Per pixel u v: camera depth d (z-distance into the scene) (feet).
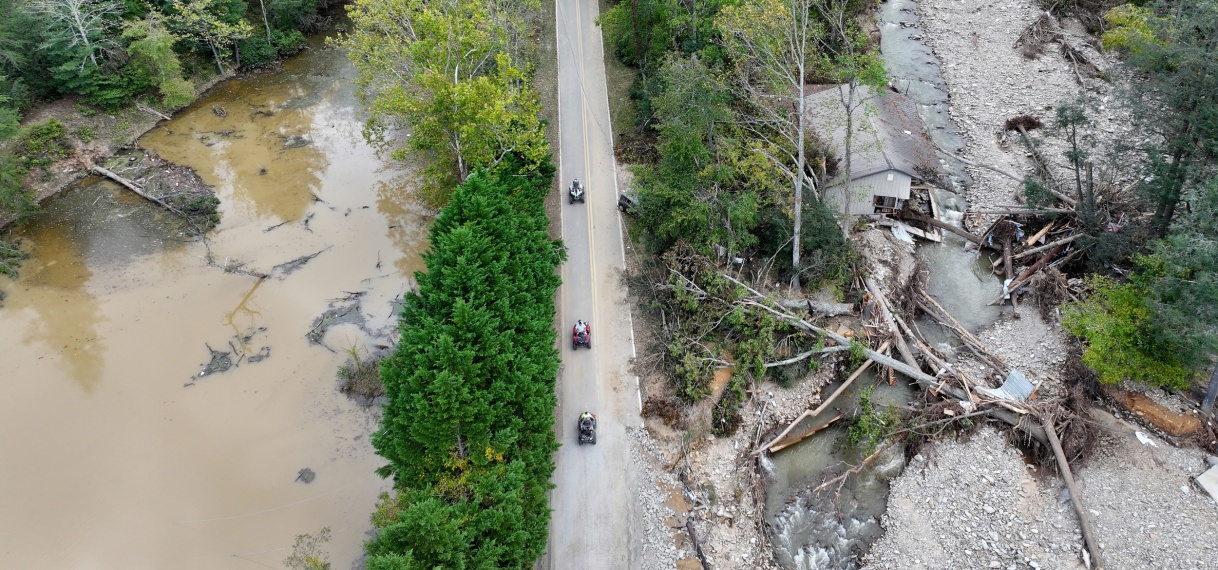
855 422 131.64
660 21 209.87
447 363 101.30
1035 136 195.42
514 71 159.84
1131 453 120.57
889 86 205.26
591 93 223.92
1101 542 110.52
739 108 169.58
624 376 140.67
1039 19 236.22
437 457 100.53
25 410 143.43
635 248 169.89
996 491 118.73
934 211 175.73
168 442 137.18
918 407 132.87
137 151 216.95
